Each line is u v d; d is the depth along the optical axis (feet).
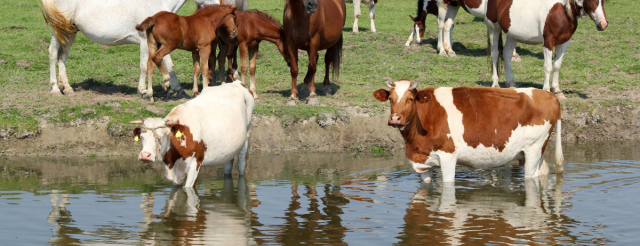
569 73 54.08
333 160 34.24
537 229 19.84
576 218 21.16
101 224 20.59
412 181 27.78
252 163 33.17
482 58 60.29
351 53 61.67
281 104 41.98
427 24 78.59
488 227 20.08
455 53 62.34
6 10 80.74
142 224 20.59
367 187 26.55
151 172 30.27
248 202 23.79
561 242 18.47
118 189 26.12
